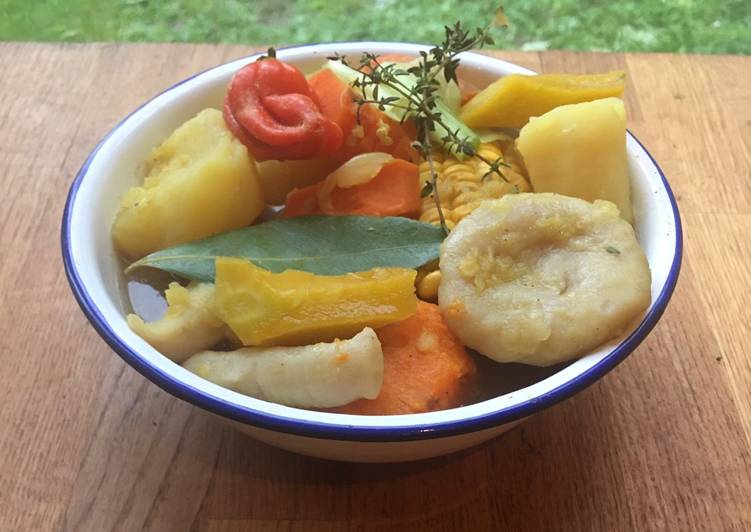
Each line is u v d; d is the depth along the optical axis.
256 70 0.28
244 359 0.23
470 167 0.29
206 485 0.26
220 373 0.23
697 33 0.53
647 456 0.27
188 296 0.25
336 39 0.52
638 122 0.40
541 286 0.24
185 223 0.27
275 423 0.20
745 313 0.31
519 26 0.53
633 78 0.42
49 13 0.54
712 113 0.40
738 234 0.34
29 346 0.30
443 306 0.24
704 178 0.37
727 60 0.43
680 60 0.43
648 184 0.27
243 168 0.27
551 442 0.27
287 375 0.22
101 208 0.27
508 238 0.24
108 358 0.29
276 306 0.22
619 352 0.22
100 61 0.43
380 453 0.23
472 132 0.30
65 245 0.25
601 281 0.23
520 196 0.25
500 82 0.30
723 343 0.30
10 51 0.43
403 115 0.28
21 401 0.28
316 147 0.27
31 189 0.36
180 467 0.26
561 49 0.49
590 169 0.27
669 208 0.26
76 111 0.40
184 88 0.31
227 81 0.32
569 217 0.25
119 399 0.28
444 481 0.26
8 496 0.25
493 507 0.25
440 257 0.25
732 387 0.29
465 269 0.24
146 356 0.22
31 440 0.27
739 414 0.28
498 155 0.30
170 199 0.27
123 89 0.41
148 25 0.53
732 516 0.25
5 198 0.35
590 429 0.27
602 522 0.25
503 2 0.56
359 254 0.27
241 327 0.23
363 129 0.29
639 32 0.53
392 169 0.28
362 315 0.23
